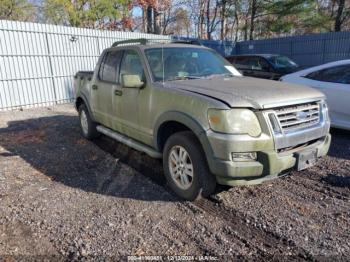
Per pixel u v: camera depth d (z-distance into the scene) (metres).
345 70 5.98
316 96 3.61
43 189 3.98
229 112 3.06
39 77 10.97
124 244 2.82
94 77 5.53
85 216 3.31
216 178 3.32
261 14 24.92
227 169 3.06
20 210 3.44
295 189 3.88
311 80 6.35
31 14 24.97
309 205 3.48
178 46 4.65
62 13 23.81
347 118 5.80
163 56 4.31
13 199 3.71
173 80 4.02
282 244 2.80
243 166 3.05
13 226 3.13
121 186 4.05
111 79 4.98
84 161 5.00
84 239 2.90
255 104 3.10
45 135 6.71
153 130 3.96
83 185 4.09
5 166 4.82
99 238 2.92
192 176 3.47
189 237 2.92
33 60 10.72
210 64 4.64
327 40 16.39
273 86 3.67
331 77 6.11
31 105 10.86
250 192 3.80
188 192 3.56
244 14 27.30
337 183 4.03
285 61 11.90
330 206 3.45
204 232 3.00
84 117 6.22
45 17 24.77
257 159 3.11
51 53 11.22
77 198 3.72
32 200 3.67
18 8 23.69
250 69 11.75
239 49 20.23
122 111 4.62
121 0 24.83
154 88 3.88
